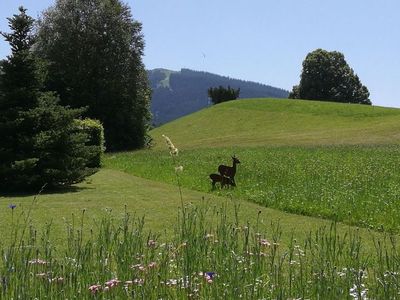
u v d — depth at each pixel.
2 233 11.12
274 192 17.61
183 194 18.98
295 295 5.53
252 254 6.43
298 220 13.55
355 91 119.75
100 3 55.25
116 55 55.41
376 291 5.35
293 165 27.66
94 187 21.45
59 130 20.64
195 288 5.48
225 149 44.34
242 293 5.21
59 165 20.28
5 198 18.02
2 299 4.73
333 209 14.38
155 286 5.52
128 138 56.94
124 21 56.50
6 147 20.23
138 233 6.50
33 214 14.18
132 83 56.28
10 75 20.30
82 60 54.03
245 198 17.77
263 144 51.91
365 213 13.79
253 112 80.38
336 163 28.53
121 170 30.58
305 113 76.81
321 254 6.53
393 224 12.49
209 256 6.27
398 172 23.53
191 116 86.81
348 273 5.62
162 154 40.22
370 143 47.66
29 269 5.42
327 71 118.50
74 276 5.25
